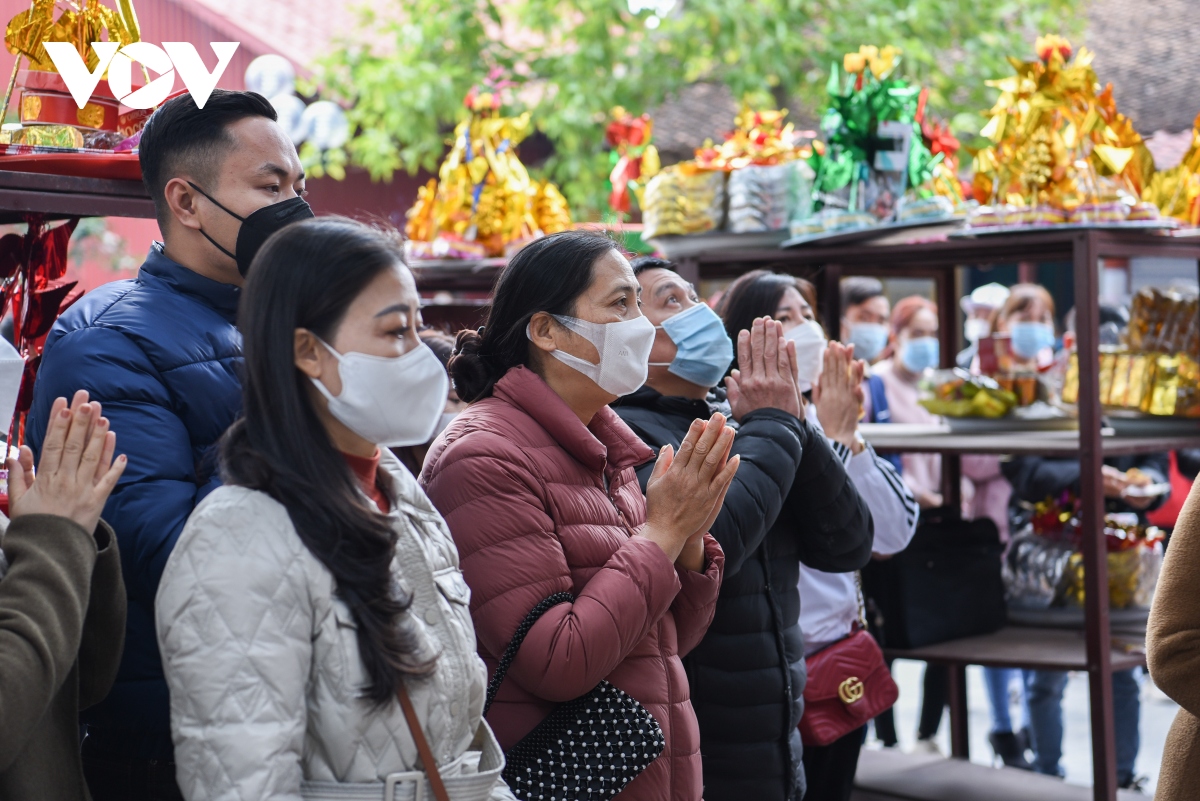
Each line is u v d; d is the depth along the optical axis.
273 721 1.28
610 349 1.99
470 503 1.85
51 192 1.83
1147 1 11.55
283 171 1.83
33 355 1.97
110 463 1.47
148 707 1.65
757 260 3.58
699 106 10.84
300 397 1.39
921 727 4.50
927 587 3.41
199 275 1.83
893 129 3.30
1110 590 3.59
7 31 1.99
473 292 4.32
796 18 8.32
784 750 2.41
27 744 1.37
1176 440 3.40
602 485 2.02
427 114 8.02
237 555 1.31
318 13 9.84
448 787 1.39
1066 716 5.48
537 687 1.79
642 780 1.89
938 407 3.71
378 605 1.35
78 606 1.35
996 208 3.20
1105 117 3.33
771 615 2.42
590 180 8.16
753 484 2.26
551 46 9.02
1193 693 1.87
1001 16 8.76
